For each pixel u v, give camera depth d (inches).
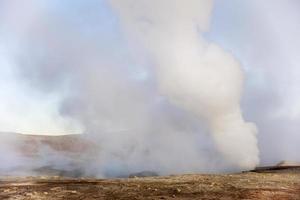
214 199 569.0
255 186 701.3
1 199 576.1
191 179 824.3
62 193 626.5
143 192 634.2
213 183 743.1
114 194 614.9
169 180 808.3
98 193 624.7
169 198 577.3
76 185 721.0
